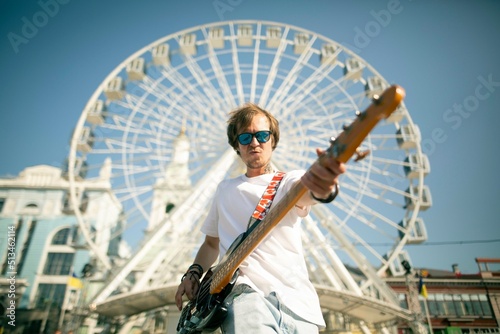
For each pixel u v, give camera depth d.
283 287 1.39
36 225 39.53
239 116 1.91
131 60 18.56
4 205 40.62
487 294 32.34
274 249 1.51
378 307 15.54
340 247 16.09
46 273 36.09
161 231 15.12
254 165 1.81
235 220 1.75
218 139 17.72
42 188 41.62
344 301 16.14
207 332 1.58
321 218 16.38
